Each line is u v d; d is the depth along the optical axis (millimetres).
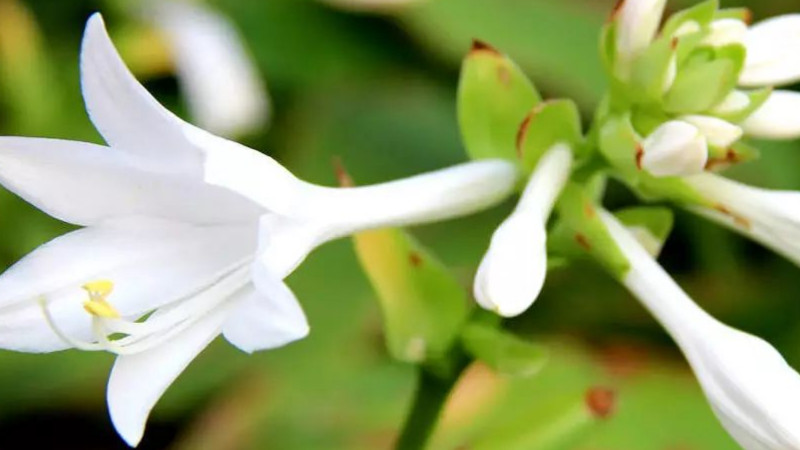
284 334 467
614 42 532
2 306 497
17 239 702
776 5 777
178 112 769
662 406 671
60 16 766
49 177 495
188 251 506
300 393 669
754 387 506
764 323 721
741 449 661
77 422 696
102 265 502
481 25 769
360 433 657
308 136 766
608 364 688
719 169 524
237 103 732
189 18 741
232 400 669
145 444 694
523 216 513
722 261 729
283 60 798
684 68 528
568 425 551
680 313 520
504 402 663
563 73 755
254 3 816
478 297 500
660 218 541
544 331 714
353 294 701
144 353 496
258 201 490
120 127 488
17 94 719
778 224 529
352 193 513
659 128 518
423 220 522
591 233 527
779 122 533
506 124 542
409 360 543
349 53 804
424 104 794
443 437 655
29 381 675
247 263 502
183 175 495
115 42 737
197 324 501
